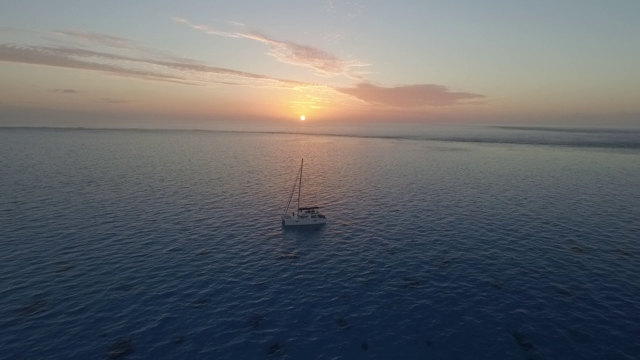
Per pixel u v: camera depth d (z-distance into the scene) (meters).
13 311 37.53
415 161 157.75
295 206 78.75
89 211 71.38
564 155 175.75
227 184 101.06
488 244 56.72
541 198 85.94
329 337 34.91
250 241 58.19
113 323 36.25
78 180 100.81
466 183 105.44
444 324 36.88
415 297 41.78
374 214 73.12
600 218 69.31
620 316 37.72
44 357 31.45
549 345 33.75
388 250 54.88
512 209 76.00
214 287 43.50
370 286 44.22
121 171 117.81
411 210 75.88
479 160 160.12
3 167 119.06
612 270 47.44
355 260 51.50
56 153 159.88
